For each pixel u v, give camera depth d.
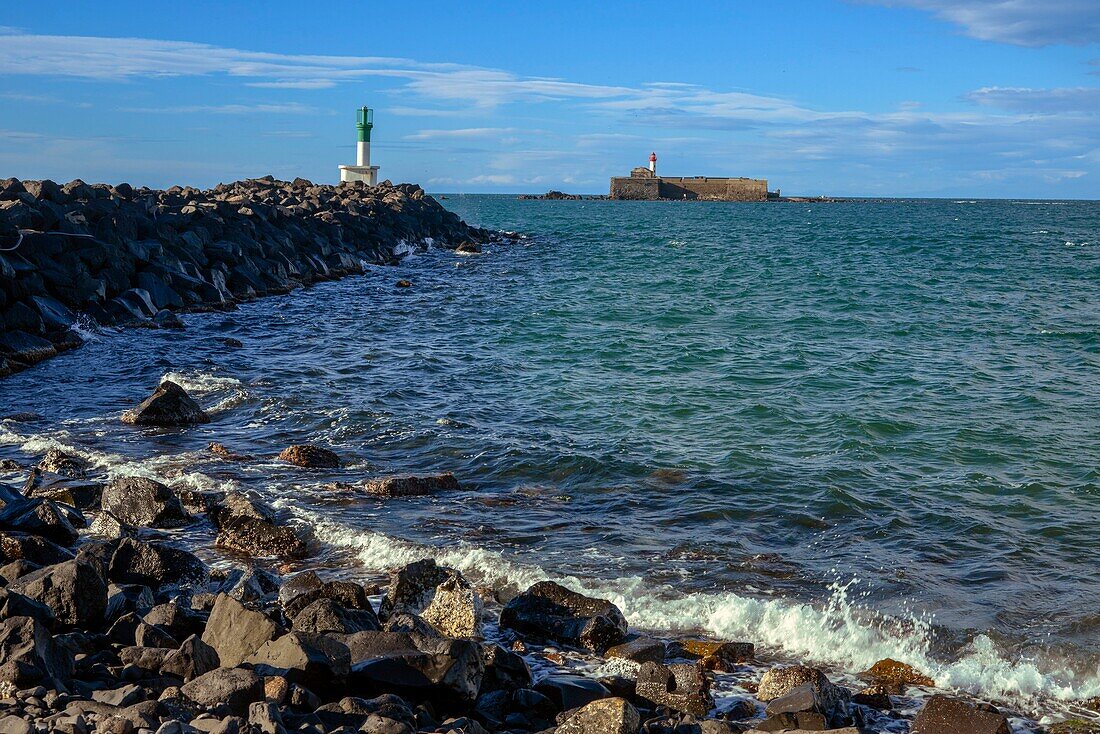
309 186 69.38
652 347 26.73
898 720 7.83
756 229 92.31
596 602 9.48
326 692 7.25
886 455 15.98
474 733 6.84
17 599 7.81
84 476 13.91
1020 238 75.38
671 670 8.11
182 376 21.02
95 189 40.94
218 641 7.86
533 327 30.08
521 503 13.45
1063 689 8.45
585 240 72.25
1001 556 11.65
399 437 16.55
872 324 31.31
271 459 15.09
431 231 65.25
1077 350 26.52
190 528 12.26
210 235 37.66
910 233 84.38
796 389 21.19
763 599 10.34
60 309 25.52
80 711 6.20
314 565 11.11
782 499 13.68
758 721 7.61
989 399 20.16
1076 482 14.55
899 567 11.29
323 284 40.84
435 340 27.33
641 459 15.47
